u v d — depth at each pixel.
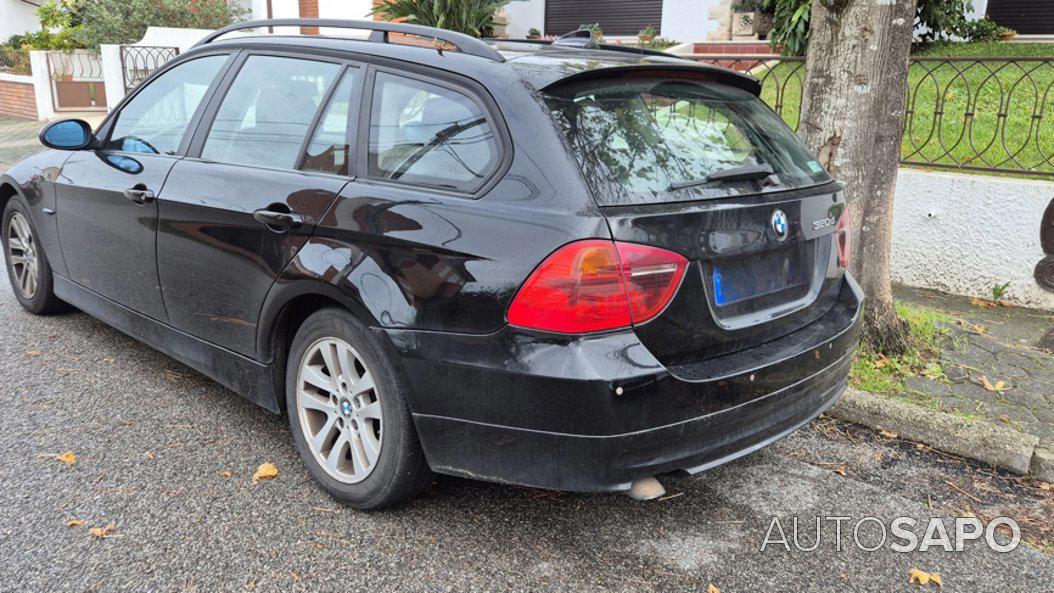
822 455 3.51
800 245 2.88
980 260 5.66
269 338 3.11
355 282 2.66
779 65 6.23
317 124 3.06
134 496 2.94
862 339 4.45
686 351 2.46
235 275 3.16
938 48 10.09
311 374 2.98
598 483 2.35
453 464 2.57
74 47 15.96
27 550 2.59
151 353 4.35
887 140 4.30
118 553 2.60
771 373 2.61
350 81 3.02
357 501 2.85
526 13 15.27
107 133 4.13
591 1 14.66
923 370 4.28
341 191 2.82
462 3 10.43
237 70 3.51
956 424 3.57
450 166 2.61
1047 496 3.23
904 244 5.99
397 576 2.54
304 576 2.52
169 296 3.57
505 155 2.48
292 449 3.35
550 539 2.78
